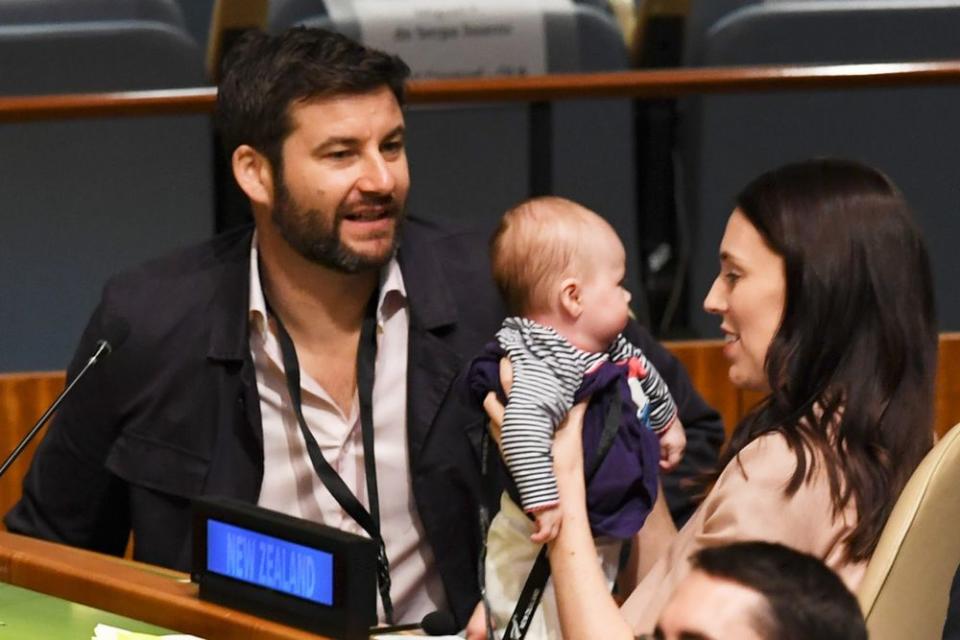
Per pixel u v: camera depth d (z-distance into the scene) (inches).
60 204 476.4
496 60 512.1
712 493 269.9
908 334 269.0
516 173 496.4
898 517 250.5
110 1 503.2
